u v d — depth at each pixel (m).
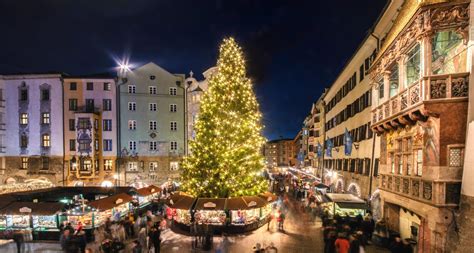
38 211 20.20
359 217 19.72
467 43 12.05
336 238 15.54
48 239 20.50
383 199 18.36
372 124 19.14
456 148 11.99
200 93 46.62
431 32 12.45
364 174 26.55
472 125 11.28
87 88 44.47
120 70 45.75
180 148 47.09
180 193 26.00
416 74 16.42
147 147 45.88
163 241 20.58
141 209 27.94
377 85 19.55
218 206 21.38
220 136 25.23
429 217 12.57
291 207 31.16
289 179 50.81
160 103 46.75
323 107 54.12
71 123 43.88
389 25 22.22
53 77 44.03
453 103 12.06
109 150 44.62
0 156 44.03
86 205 21.48
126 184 44.72
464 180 11.45
